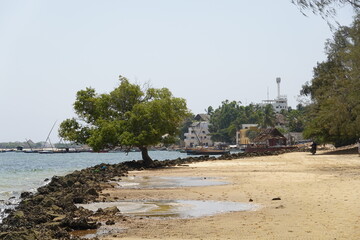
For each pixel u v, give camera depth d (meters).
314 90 77.12
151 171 46.06
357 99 49.00
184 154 168.50
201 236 12.53
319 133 77.12
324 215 14.88
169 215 16.70
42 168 78.69
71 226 14.34
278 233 12.40
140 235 13.02
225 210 17.48
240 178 32.84
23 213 17.36
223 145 167.88
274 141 118.88
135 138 51.38
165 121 53.06
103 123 52.69
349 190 21.48
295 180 29.05
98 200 21.80
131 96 54.88
